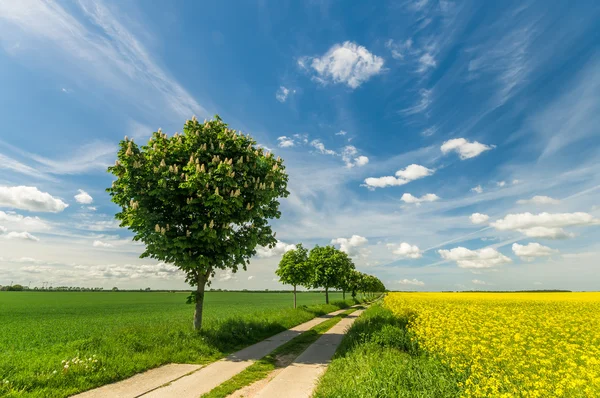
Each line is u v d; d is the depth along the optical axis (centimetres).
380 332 1223
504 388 624
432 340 1029
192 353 1098
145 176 1300
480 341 1049
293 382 807
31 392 679
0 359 869
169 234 1252
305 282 3169
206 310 3481
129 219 1252
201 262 1240
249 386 789
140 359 958
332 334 1683
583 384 605
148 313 3114
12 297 6531
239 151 1437
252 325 1644
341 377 727
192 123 1452
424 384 616
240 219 1362
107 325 2031
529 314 2044
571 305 3141
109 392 730
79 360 834
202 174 1227
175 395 715
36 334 1608
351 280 5931
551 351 945
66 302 5150
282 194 1587
